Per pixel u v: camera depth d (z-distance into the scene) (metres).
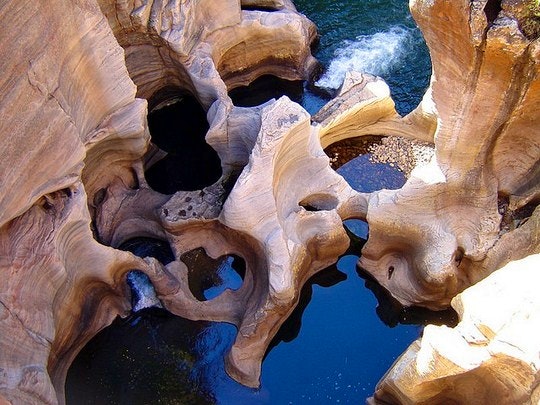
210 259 13.39
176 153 15.21
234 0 14.95
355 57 16.89
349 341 12.81
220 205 13.19
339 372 12.42
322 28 17.64
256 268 12.68
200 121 15.78
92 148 12.42
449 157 11.48
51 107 10.12
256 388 12.16
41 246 10.49
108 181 13.66
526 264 8.66
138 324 12.91
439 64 10.35
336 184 13.01
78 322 12.19
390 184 13.88
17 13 9.15
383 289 13.14
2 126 9.23
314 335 12.91
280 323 12.54
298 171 12.88
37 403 9.80
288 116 11.95
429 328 9.32
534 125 10.82
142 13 13.29
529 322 8.12
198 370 12.39
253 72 16.62
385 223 12.35
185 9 13.87
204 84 14.16
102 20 11.17
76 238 11.24
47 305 10.66
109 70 11.71
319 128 13.06
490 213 11.80
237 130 12.98
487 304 8.56
